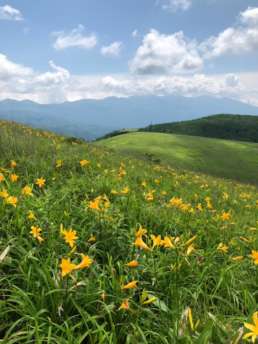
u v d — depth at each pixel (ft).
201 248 16.72
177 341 9.12
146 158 73.41
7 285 10.89
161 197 25.14
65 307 9.90
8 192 16.43
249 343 8.97
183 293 11.82
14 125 52.65
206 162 259.19
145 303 10.48
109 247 14.35
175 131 651.25
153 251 13.83
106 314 10.07
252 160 283.59
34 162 25.54
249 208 33.81
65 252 12.97
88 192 21.12
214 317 9.55
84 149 43.39
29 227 13.70
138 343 9.04
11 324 9.32
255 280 13.91
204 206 27.81
